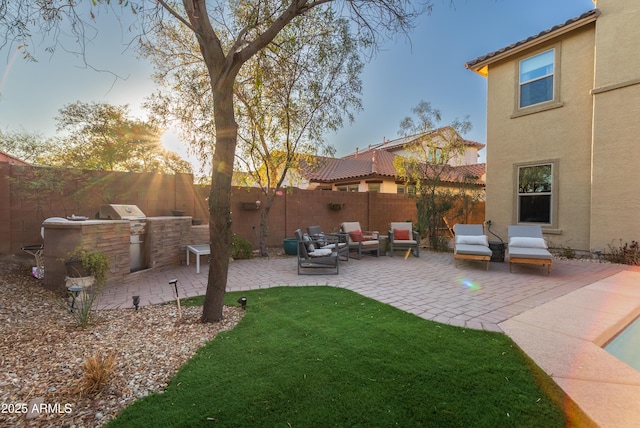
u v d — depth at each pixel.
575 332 3.35
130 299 4.61
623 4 7.09
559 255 8.16
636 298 4.57
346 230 9.04
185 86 7.09
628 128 7.06
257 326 3.53
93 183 7.05
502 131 9.55
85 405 2.12
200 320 3.70
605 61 7.36
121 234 5.60
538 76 8.77
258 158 8.34
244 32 3.81
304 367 2.61
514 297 4.71
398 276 6.27
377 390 2.29
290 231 10.59
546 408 2.10
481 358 2.77
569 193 8.19
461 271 6.76
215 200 3.56
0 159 10.30
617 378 2.45
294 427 1.92
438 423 1.96
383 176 14.53
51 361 2.71
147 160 11.23
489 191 9.91
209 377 2.45
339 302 4.47
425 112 10.10
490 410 2.08
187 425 1.93
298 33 6.53
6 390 2.28
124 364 2.67
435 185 10.13
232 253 8.13
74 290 3.76
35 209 6.34
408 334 3.30
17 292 4.59
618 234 7.23
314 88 7.48
